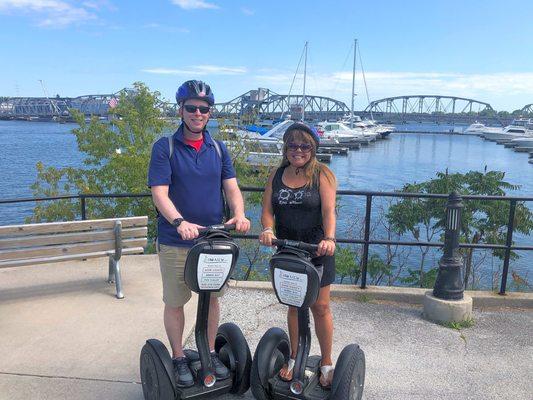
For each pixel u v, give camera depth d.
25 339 3.98
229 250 2.76
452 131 139.00
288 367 2.93
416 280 10.57
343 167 46.56
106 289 5.08
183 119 2.98
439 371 3.72
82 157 49.41
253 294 5.13
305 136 2.84
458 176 11.84
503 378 3.65
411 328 4.47
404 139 107.06
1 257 4.54
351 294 5.14
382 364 3.80
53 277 5.41
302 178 2.95
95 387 3.35
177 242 3.00
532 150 76.38
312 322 4.49
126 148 14.09
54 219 13.22
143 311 4.54
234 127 12.42
